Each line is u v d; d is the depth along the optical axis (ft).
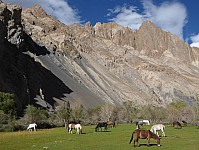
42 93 532.32
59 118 333.83
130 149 116.47
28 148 118.73
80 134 193.06
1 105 288.92
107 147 121.80
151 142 142.00
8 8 557.74
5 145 129.59
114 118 449.89
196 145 129.49
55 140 151.23
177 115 413.59
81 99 642.63
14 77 440.45
